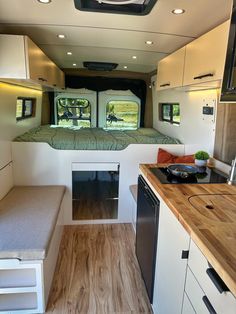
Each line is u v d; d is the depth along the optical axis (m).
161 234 1.45
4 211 2.00
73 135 3.17
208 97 2.32
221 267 0.76
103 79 4.55
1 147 2.24
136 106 4.81
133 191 2.59
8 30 2.12
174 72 2.32
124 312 1.67
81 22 1.90
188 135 2.79
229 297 0.75
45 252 1.51
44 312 1.63
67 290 1.83
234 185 1.57
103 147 2.69
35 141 2.61
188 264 1.06
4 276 1.65
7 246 1.51
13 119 2.64
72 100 4.68
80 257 2.23
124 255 2.28
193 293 1.00
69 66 4.14
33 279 1.63
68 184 2.70
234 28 1.26
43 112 4.50
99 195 2.83
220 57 1.51
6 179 2.38
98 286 1.89
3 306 1.62
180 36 2.22
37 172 2.63
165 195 1.36
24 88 3.08
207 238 0.93
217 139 2.20
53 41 2.48
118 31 2.11
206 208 1.20
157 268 1.54
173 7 1.58
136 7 1.60
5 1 1.53
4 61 1.90
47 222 1.83
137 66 3.90
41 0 1.51
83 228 2.75
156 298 1.57
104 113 4.79
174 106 3.32
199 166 2.00
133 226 2.80
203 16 1.73
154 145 2.77
